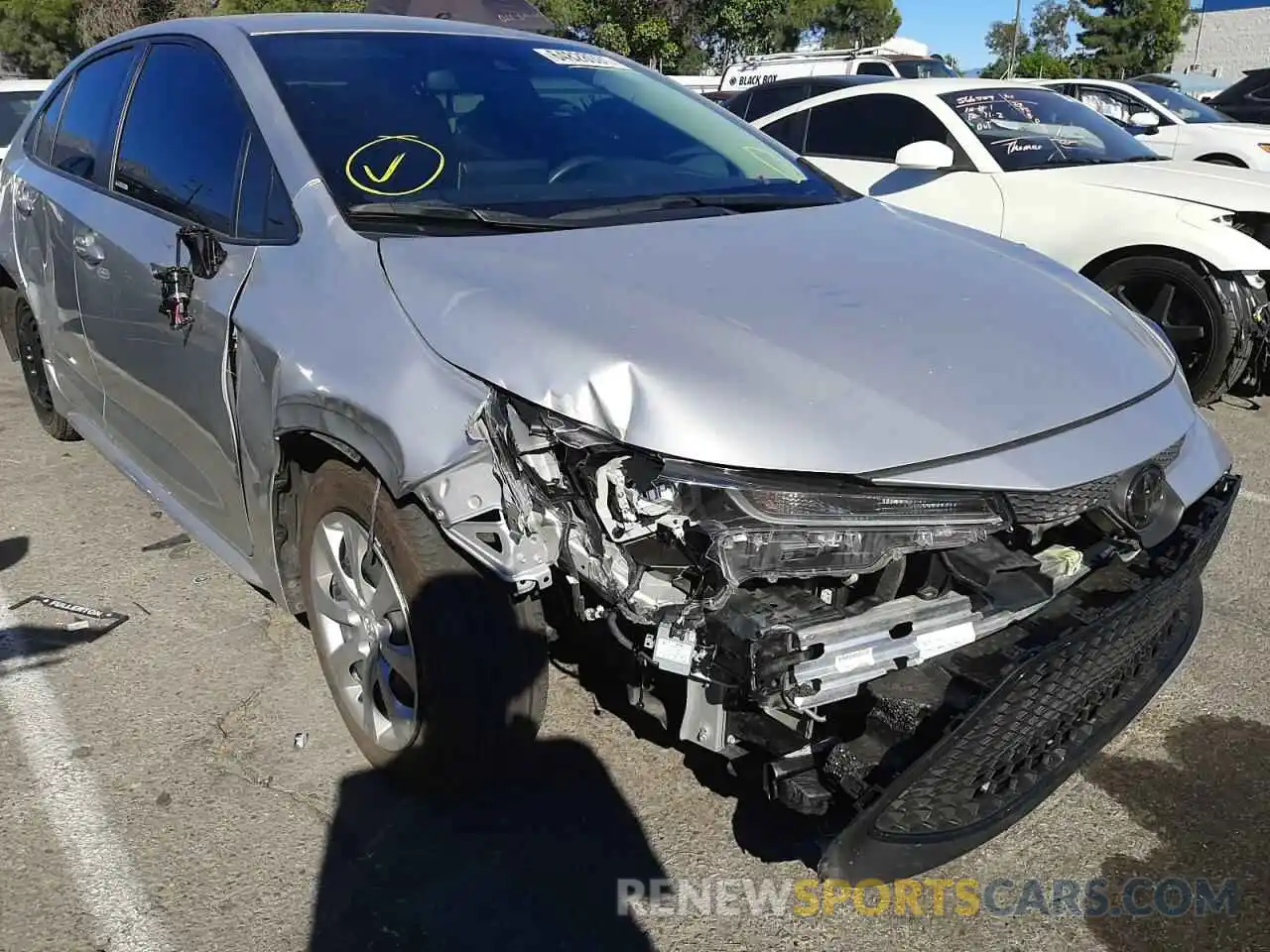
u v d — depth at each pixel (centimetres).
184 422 308
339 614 265
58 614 344
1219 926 226
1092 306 263
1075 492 212
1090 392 224
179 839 245
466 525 211
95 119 384
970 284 255
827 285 242
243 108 295
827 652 192
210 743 279
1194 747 286
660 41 2545
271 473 263
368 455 223
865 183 675
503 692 232
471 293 225
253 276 266
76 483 455
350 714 272
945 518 199
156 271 289
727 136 356
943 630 203
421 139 291
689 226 276
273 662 317
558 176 299
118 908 225
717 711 202
